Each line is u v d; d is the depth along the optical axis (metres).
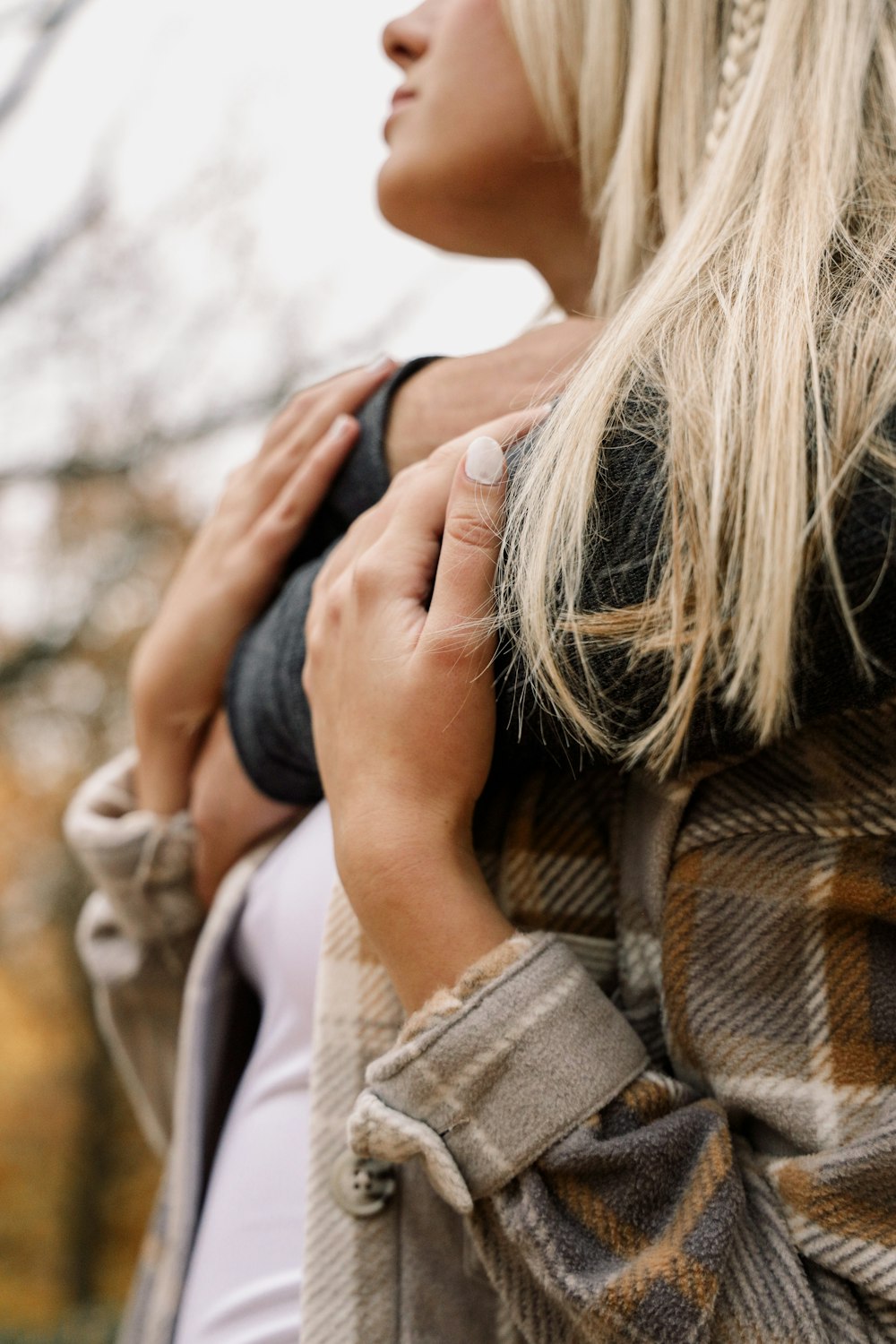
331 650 0.65
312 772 0.80
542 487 0.56
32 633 6.19
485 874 0.66
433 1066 0.54
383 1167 0.63
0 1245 10.57
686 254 0.63
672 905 0.58
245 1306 0.71
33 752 8.61
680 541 0.50
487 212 0.96
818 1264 0.50
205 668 0.96
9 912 9.66
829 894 0.54
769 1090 0.54
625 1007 0.62
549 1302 0.53
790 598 0.47
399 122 0.96
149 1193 11.00
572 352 0.81
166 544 6.34
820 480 0.47
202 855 0.96
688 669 0.51
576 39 0.86
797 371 0.50
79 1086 10.40
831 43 0.68
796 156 0.65
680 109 0.79
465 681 0.59
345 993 0.66
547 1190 0.52
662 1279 0.48
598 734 0.54
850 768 0.55
